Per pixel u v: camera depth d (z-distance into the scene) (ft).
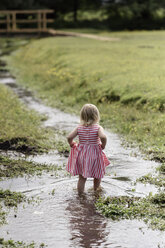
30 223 14.26
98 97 39.65
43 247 12.61
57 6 203.21
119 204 15.99
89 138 17.26
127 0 204.85
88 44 90.02
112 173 20.15
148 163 21.89
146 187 18.03
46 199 16.49
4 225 14.08
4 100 40.40
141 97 34.99
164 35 120.47
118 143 26.12
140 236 13.39
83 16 200.64
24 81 58.80
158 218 14.75
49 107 40.01
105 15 198.80
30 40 132.57
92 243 12.89
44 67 66.03
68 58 65.67
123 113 32.63
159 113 31.09
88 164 17.02
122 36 120.67
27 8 186.39
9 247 12.53
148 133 27.37
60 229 13.83
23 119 32.27
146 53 66.03
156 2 203.10
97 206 15.75
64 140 26.68
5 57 98.73
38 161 21.97
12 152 23.44
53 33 137.69
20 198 16.51
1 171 19.89
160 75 42.80
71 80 49.21
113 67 51.03
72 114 36.50
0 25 179.93
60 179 19.02
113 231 13.74
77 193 17.21
